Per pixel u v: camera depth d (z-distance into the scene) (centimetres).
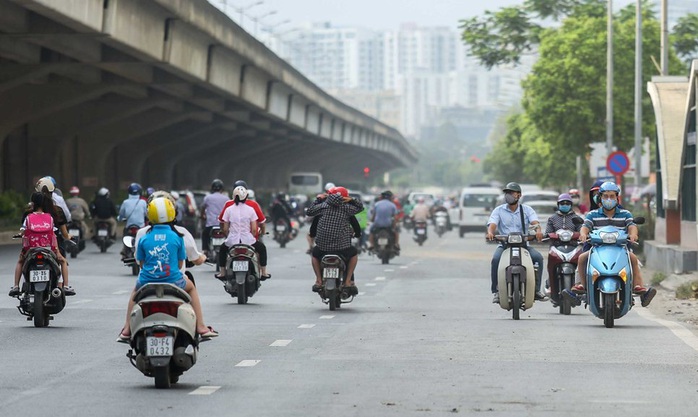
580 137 11475
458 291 5303
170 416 2108
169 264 2466
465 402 2256
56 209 3791
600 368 2741
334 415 2116
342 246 4284
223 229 4600
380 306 4494
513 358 2920
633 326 3706
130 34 8538
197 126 17225
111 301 4638
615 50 11338
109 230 8288
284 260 7869
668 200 7006
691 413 2139
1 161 13188
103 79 11781
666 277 5891
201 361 2875
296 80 15925
